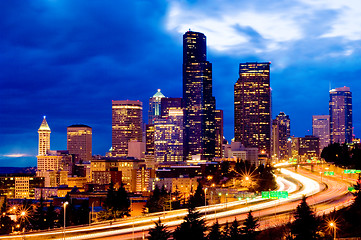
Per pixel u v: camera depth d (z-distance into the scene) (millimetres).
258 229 144625
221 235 130125
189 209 130000
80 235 138375
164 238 123188
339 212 165500
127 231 143375
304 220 126250
